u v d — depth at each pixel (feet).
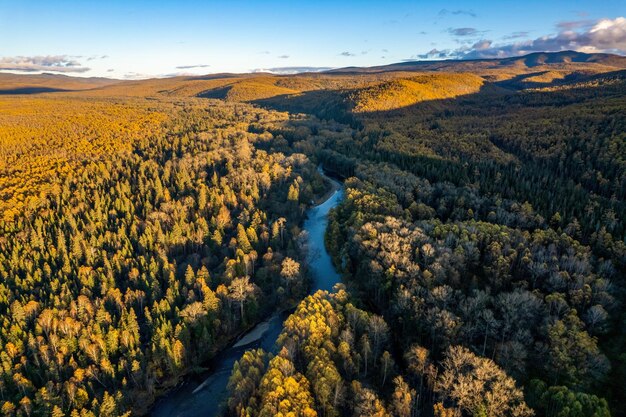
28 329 375.86
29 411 297.53
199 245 530.68
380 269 384.27
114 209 606.55
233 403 282.56
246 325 415.85
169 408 331.36
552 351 270.26
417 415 262.06
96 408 303.48
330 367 271.28
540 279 361.92
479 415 229.45
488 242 415.64
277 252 500.33
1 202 603.67
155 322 381.81
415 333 329.31
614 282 359.66
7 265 474.49
